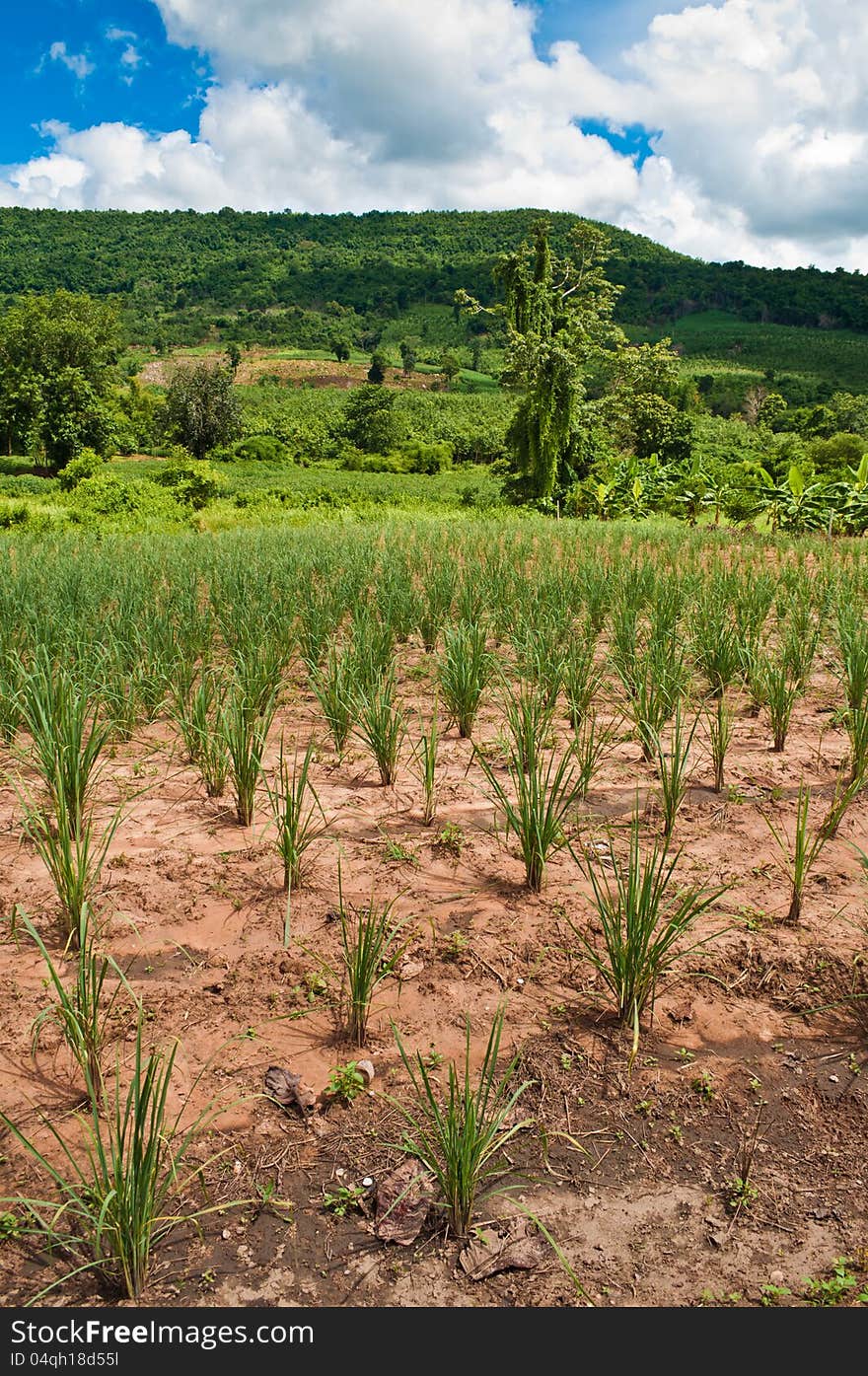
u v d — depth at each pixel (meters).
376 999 3.50
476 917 4.04
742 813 5.12
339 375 164.50
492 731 6.52
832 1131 2.90
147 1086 2.37
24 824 4.05
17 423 66.31
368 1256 2.49
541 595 9.62
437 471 84.56
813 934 3.89
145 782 5.54
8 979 3.55
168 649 7.23
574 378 43.38
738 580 10.91
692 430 62.03
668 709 6.02
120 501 31.55
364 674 6.69
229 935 3.89
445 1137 2.55
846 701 7.20
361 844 4.73
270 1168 2.75
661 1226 2.58
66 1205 2.40
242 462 79.50
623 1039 3.30
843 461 54.81
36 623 7.69
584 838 4.79
